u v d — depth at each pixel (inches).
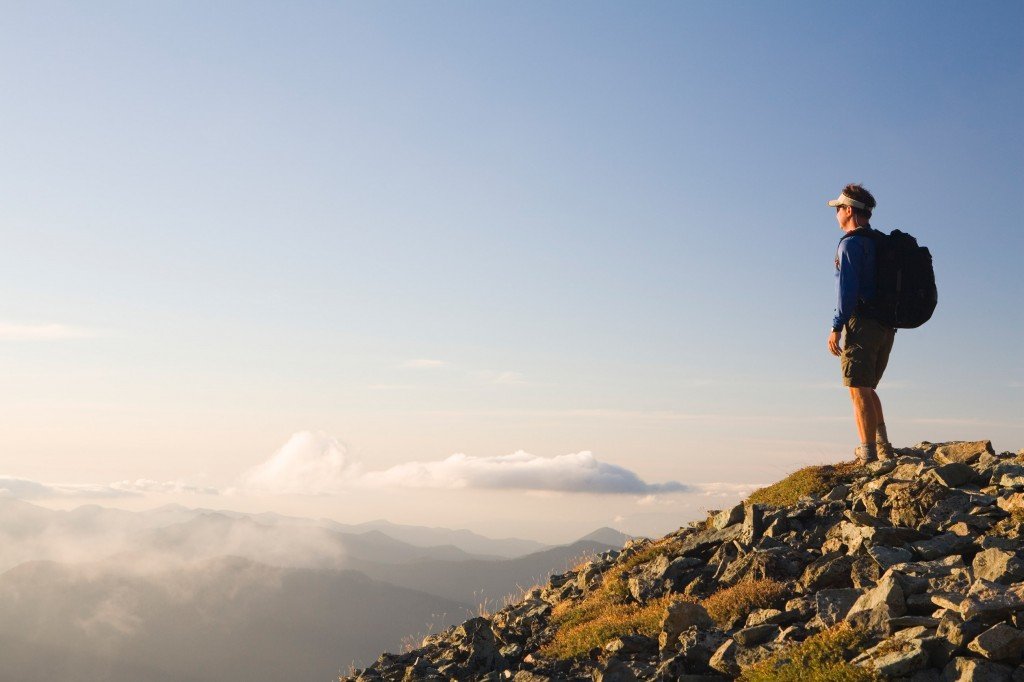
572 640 494.9
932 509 459.8
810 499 576.1
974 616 300.4
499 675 485.4
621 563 664.4
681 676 370.6
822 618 366.3
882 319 507.5
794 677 313.7
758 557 473.1
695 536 636.1
